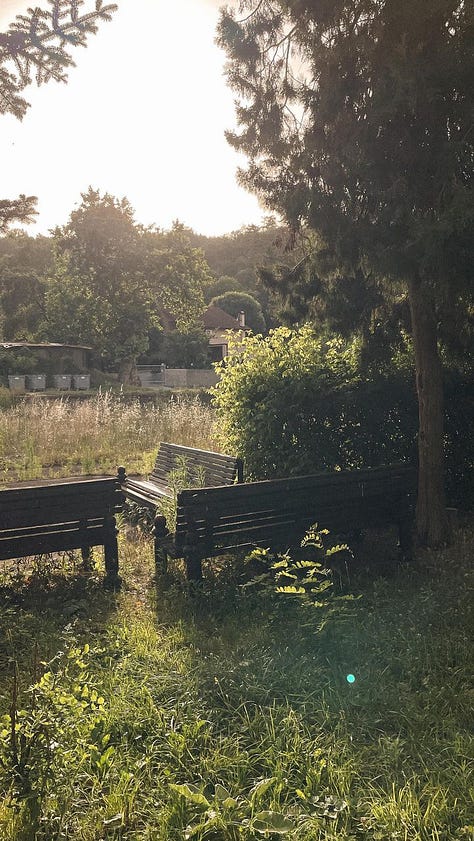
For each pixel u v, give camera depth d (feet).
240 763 10.84
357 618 17.10
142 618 18.07
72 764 10.43
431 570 21.52
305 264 27.81
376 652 15.08
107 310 144.25
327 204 22.76
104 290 148.36
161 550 21.91
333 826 9.24
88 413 54.03
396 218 20.89
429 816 9.33
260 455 26.63
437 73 20.21
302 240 28.04
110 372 155.74
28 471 39.78
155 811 9.69
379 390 26.89
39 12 26.81
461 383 28.27
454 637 15.56
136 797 10.07
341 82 22.25
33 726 10.26
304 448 26.55
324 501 22.11
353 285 28.04
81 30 27.25
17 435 49.47
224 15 25.16
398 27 21.48
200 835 9.04
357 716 12.53
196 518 19.97
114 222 149.07
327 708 12.73
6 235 50.57
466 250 19.42
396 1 20.80
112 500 20.49
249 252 301.02
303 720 12.34
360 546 25.09
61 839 9.09
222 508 20.30
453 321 24.21
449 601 17.66
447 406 28.37
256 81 25.36
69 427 50.60
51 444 46.44
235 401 27.81
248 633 16.72
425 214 21.22
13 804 9.45
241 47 24.75
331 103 22.50
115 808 9.67
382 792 10.10
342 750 11.12
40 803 9.53
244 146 25.18
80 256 149.28
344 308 28.22
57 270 151.84
